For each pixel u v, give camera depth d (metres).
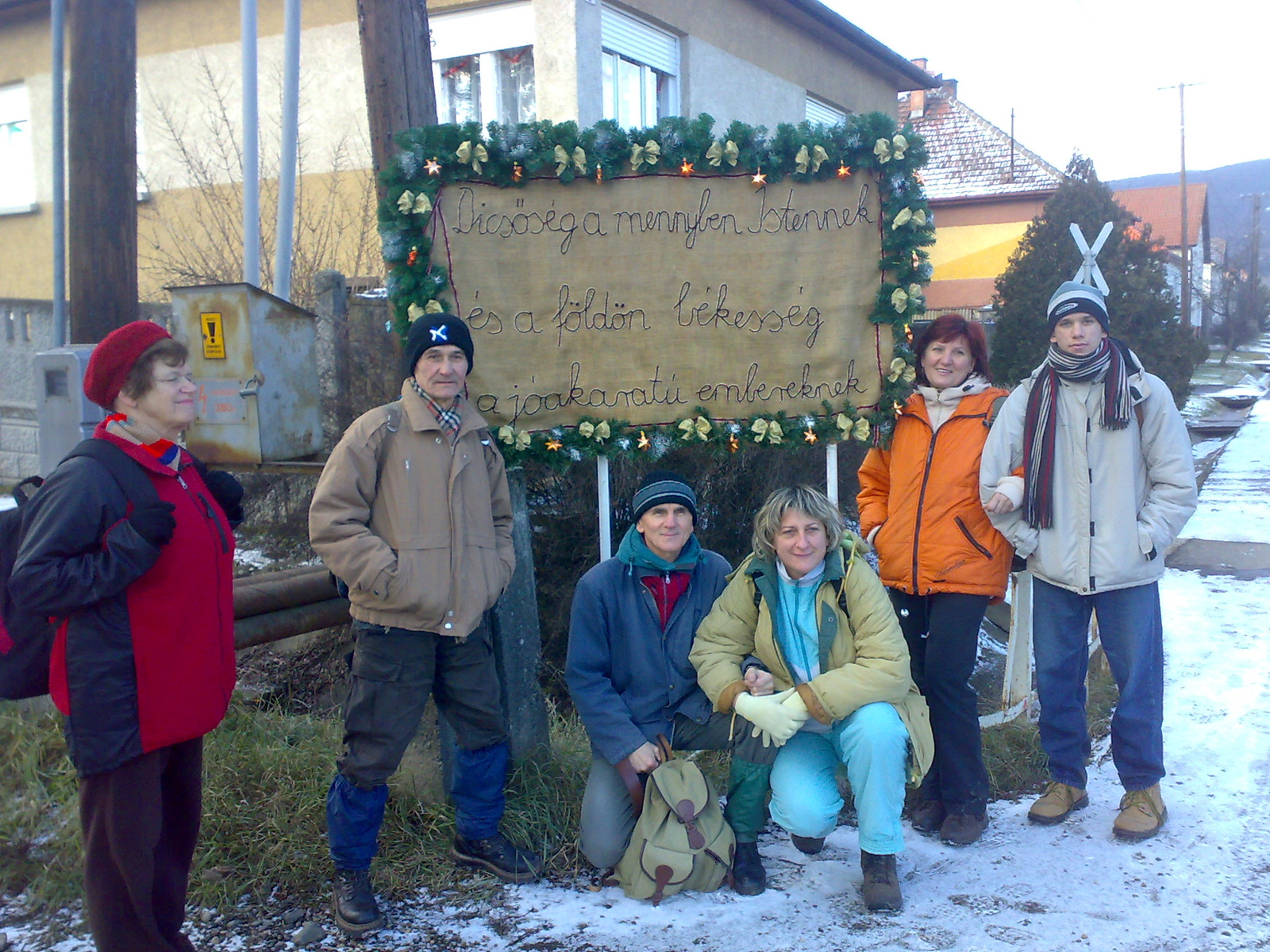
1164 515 3.38
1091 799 3.80
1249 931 2.90
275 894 3.13
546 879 3.28
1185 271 35.22
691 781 3.19
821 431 3.88
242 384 4.20
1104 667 5.06
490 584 3.07
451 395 3.03
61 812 3.35
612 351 3.81
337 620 4.25
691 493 3.32
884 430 3.84
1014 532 3.47
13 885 3.13
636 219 3.78
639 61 9.66
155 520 2.29
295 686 4.94
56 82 5.53
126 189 5.14
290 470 4.10
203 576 2.50
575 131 3.65
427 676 3.00
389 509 2.95
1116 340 3.48
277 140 10.31
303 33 10.05
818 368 3.94
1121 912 3.02
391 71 4.41
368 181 9.16
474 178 3.63
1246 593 6.71
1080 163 12.38
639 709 3.39
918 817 3.62
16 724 3.71
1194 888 3.15
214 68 10.73
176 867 2.64
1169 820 3.59
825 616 3.23
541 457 3.73
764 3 11.41
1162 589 6.89
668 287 3.83
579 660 3.31
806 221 3.91
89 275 5.11
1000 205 26.89
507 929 2.98
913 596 3.60
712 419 3.89
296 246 8.68
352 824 2.94
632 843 3.17
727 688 3.21
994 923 2.97
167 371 2.43
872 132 3.86
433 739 3.53
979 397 3.59
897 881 3.10
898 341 3.89
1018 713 4.25
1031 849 3.43
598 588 3.34
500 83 9.02
